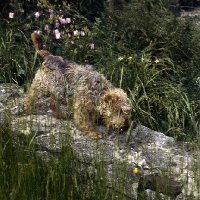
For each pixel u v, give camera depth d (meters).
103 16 6.98
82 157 4.29
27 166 4.04
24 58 5.85
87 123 4.57
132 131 4.67
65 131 4.54
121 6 7.52
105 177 3.97
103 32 6.57
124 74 5.74
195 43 6.68
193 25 6.97
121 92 4.55
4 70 5.84
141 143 4.54
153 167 4.20
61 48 6.24
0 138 4.31
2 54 5.98
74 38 6.38
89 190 4.02
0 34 6.31
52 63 4.83
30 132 4.31
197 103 5.84
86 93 4.55
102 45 6.48
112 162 4.24
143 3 7.07
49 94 4.91
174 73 6.16
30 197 3.93
